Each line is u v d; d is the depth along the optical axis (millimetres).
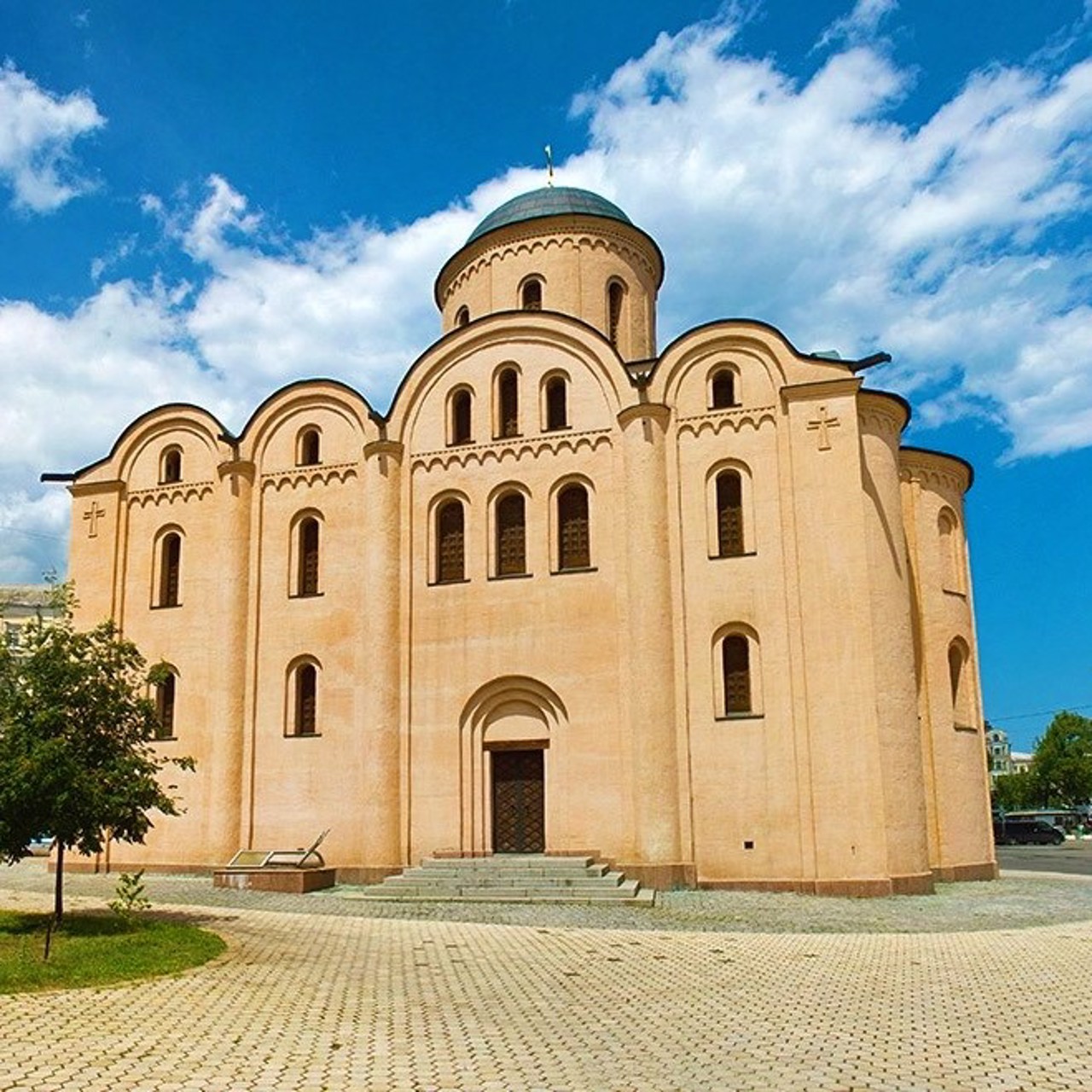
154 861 31297
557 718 28891
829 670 27156
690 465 29359
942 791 30828
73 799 18359
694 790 27469
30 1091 9586
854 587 27406
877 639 27703
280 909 23250
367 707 29875
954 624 32500
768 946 18031
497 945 18219
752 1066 10547
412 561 30812
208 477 33531
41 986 14125
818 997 13875
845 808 26359
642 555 28516
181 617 32750
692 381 29859
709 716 27750
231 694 31219
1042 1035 11797
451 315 38688
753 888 26656
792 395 28828
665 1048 11281
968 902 24859
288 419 33094
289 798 30438
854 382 28453
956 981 14922
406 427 31734
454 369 31844
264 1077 10180
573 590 29328
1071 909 23500
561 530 30266
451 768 29234
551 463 30359
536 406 30906
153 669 20859
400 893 25766
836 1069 10438
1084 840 73938
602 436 30109
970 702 32781
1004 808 96500
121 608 33438
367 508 31250
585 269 36094
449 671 29812
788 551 28078
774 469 28812
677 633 28344
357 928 20219
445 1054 11062
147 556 33594
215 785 30719
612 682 28500
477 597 30016
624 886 25406
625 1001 13750
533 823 28938
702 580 28562
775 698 27516
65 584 22312
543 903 24594
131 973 15078
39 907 22625
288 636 31484
